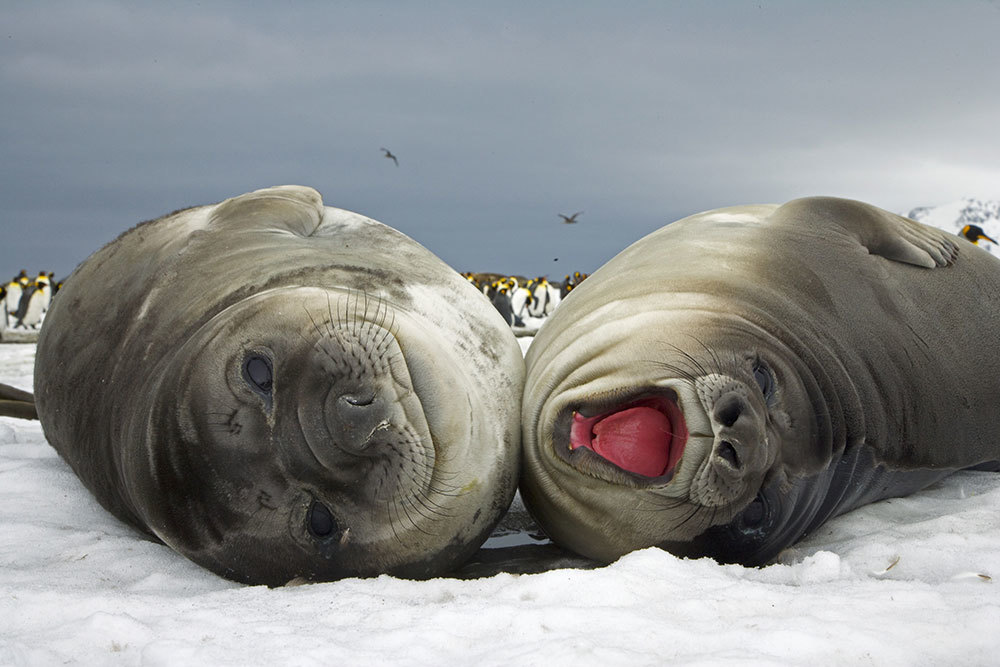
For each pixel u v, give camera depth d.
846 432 5.23
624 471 4.47
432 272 5.82
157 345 5.32
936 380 5.95
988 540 4.57
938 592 3.64
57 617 3.74
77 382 5.96
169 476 4.64
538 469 5.04
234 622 3.66
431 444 4.54
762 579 4.25
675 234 6.27
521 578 4.28
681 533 4.66
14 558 4.93
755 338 4.93
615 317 5.11
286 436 4.40
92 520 5.71
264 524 4.57
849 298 5.77
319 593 4.20
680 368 4.60
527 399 5.27
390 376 4.39
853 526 5.47
